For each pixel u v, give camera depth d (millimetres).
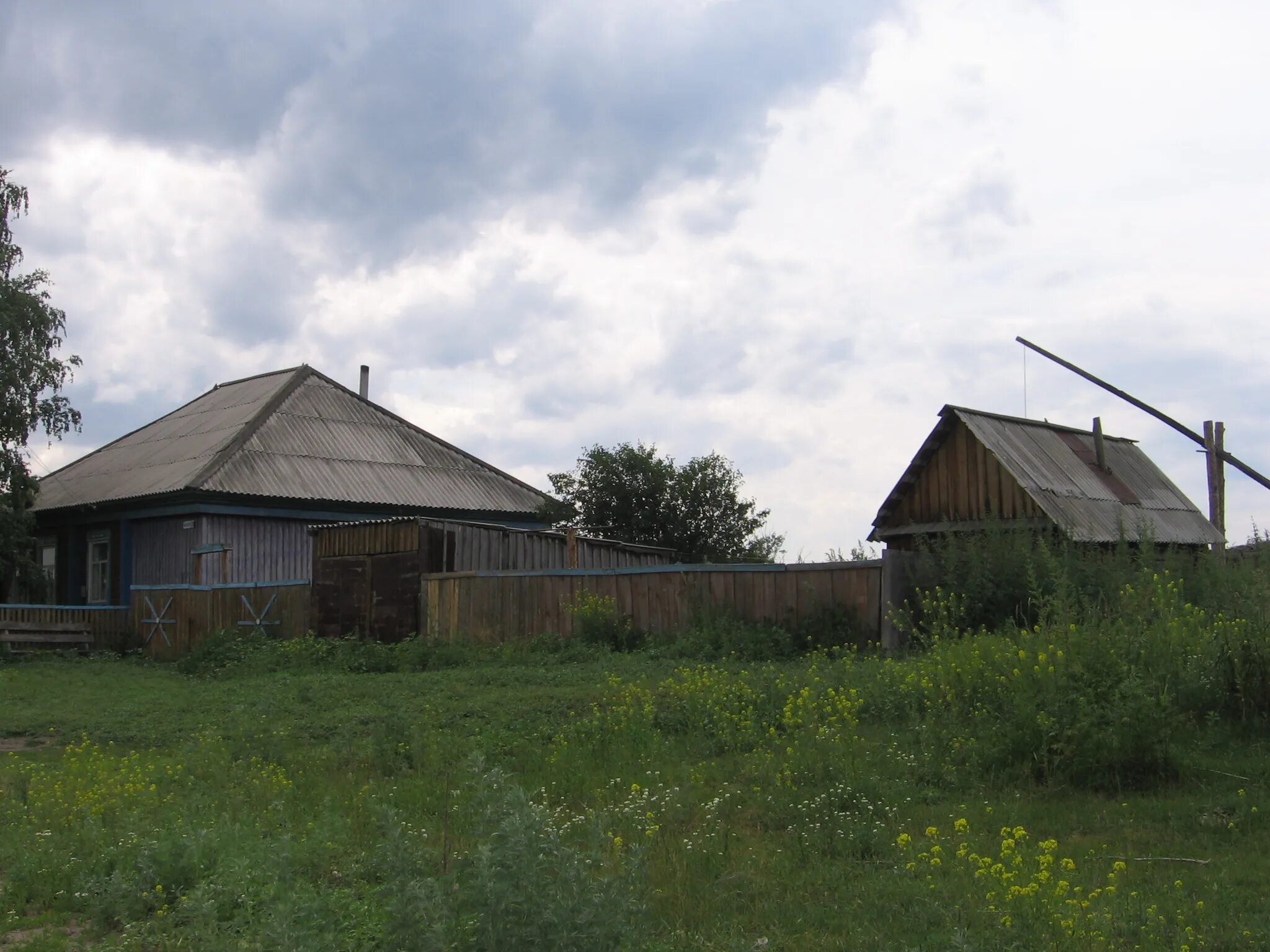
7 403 26594
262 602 24422
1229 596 13156
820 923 5945
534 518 35156
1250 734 9594
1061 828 7535
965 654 11273
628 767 10109
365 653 19750
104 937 6047
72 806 8836
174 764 10711
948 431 20906
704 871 6828
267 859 6527
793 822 8016
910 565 16469
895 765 9250
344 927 5660
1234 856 6715
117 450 36969
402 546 21672
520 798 4480
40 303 27859
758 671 14531
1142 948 5195
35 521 28234
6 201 28391
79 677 20812
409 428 37000
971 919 5723
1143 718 8539
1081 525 18844
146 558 30844
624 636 18625
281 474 31078
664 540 29703
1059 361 20656
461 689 14977
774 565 17578
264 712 13859
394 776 10531
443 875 5738
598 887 4469
